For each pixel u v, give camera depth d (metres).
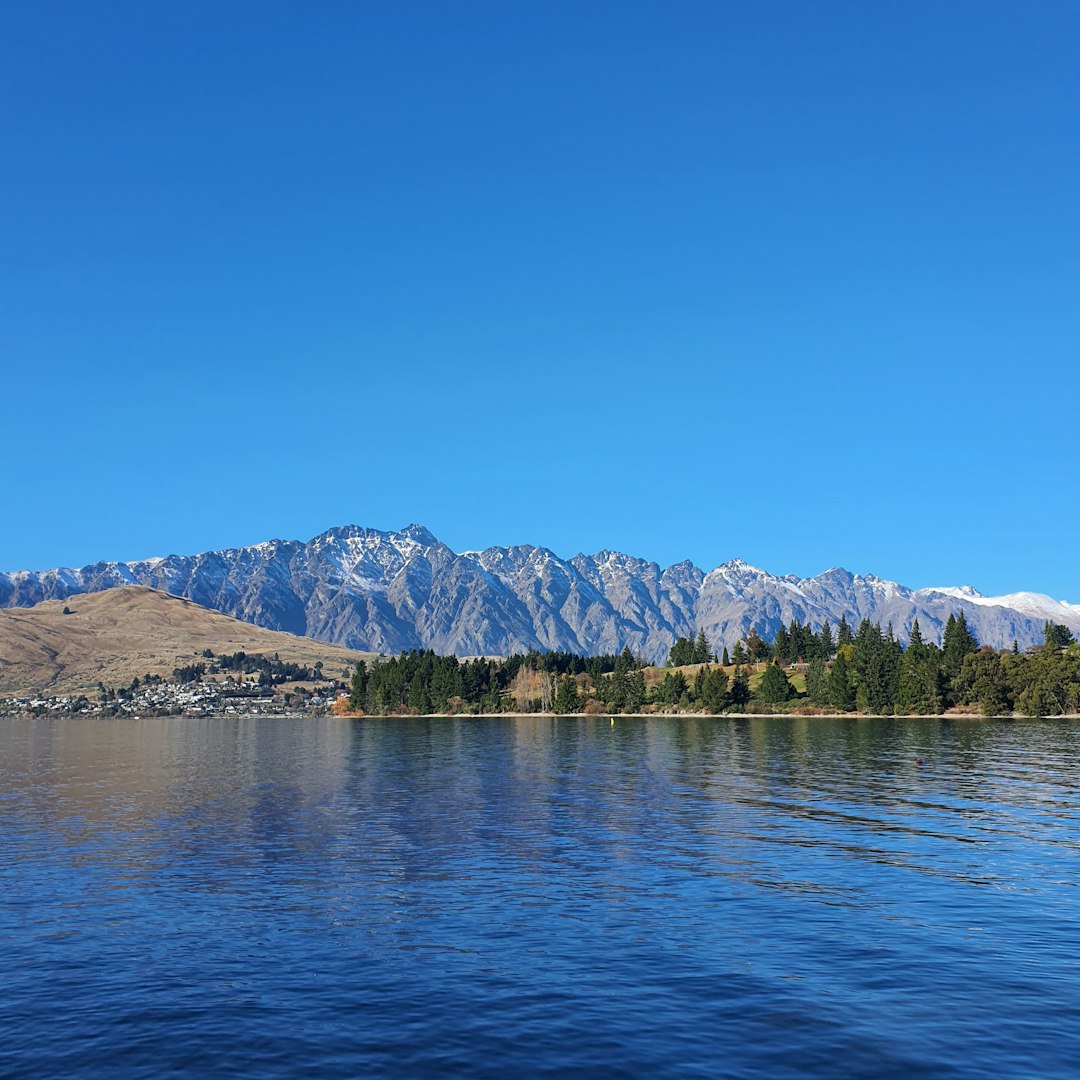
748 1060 29.23
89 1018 33.16
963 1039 30.64
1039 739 173.25
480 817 79.69
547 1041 30.83
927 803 85.62
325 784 108.69
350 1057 29.81
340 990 35.72
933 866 56.94
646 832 70.62
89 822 78.38
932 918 44.97
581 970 37.66
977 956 38.97
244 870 57.41
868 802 86.62
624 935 42.44
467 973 37.44
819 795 92.19
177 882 54.09
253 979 37.03
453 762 139.38
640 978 36.62
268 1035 31.52
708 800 89.19
